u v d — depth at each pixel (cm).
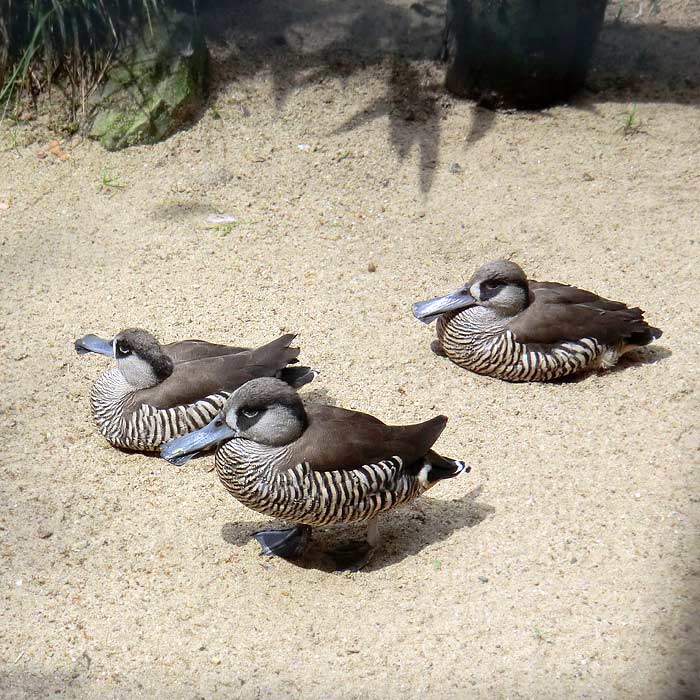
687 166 407
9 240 390
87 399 362
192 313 376
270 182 404
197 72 413
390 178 405
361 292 382
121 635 331
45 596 335
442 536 343
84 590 336
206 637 331
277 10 432
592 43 417
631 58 434
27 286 381
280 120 415
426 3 438
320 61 425
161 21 411
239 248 390
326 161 408
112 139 407
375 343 373
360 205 400
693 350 369
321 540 345
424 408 362
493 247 391
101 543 342
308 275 385
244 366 355
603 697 323
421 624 332
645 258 387
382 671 327
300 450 336
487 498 347
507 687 325
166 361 354
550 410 361
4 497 347
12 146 407
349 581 338
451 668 327
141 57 410
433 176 405
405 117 417
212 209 398
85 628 332
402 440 338
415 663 328
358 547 343
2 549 340
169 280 383
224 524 346
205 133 411
